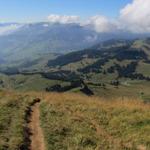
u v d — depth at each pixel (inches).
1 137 884.0
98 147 852.0
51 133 952.3
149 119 1115.3
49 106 1411.2
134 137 957.8
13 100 1523.1
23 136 909.8
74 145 864.9
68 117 1179.3
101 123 1128.2
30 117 1210.0
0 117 1129.4
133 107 1314.0
